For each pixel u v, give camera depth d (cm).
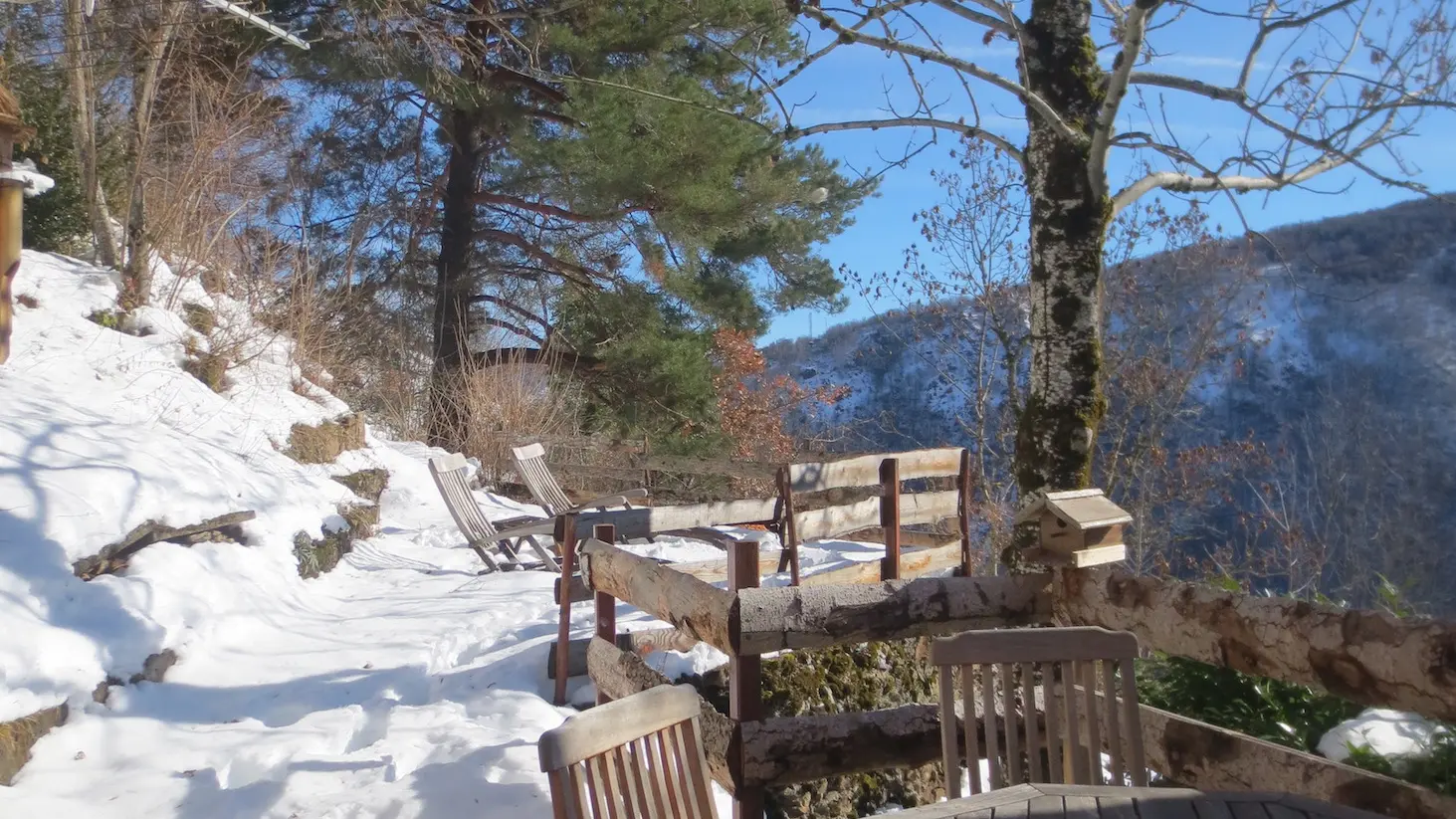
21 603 411
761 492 1357
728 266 1572
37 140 815
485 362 1460
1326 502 1468
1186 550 1489
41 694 379
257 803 332
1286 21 379
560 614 452
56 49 855
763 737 318
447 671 485
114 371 695
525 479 847
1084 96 397
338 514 729
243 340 843
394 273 1566
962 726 347
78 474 499
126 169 840
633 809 204
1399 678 240
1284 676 270
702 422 1541
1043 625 356
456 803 330
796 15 401
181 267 870
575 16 1301
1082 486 390
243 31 1198
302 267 1141
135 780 349
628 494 937
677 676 447
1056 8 399
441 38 1220
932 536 784
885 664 514
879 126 414
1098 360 396
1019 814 209
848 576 598
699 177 1281
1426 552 1423
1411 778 335
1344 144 396
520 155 1381
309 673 466
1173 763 304
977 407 1348
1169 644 310
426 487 951
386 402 1299
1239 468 1314
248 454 706
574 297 1584
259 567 573
